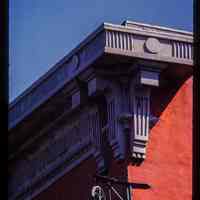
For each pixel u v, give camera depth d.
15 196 27.69
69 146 24.55
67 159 24.64
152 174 22.11
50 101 24.55
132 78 22.09
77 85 22.97
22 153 27.14
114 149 22.16
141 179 21.95
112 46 21.41
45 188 25.86
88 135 23.36
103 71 22.11
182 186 22.39
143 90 22.16
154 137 22.44
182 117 22.97
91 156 23.31
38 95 25.17
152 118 22.42
